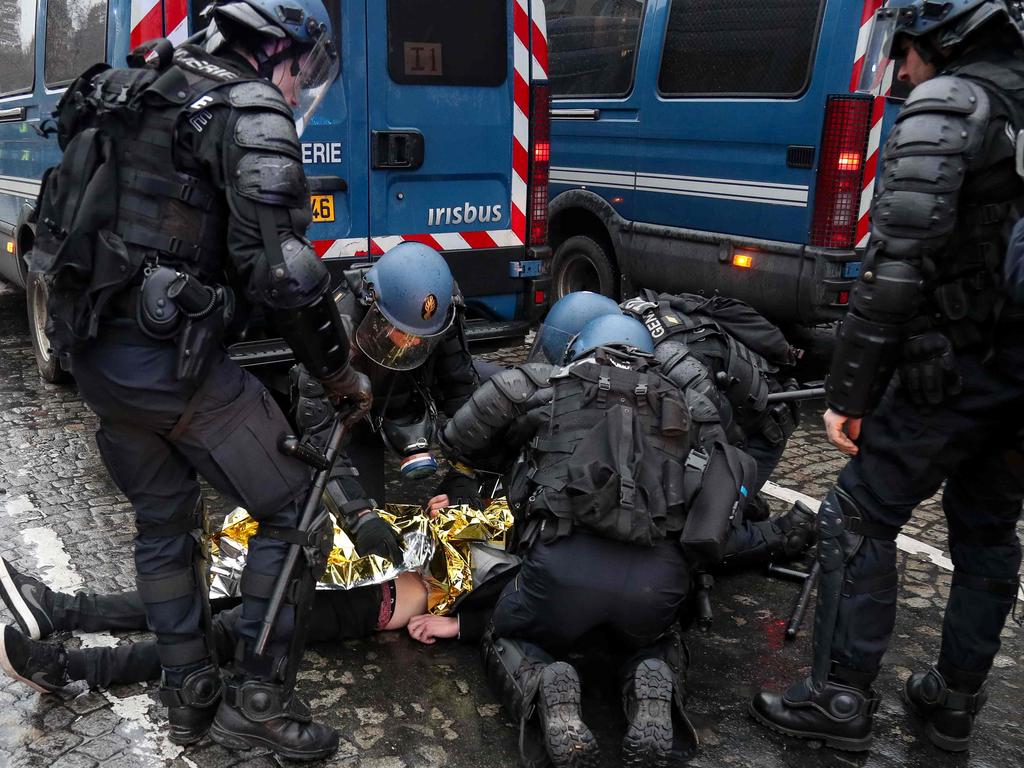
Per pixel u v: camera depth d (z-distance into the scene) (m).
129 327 2.06
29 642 2.43
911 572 3.48
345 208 4.31
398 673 2.78
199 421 2.14
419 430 3.10
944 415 2.23
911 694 2.69
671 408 2.48
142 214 2.01
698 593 2.79
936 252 2.09
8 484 4.00
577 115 6.57
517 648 2.52
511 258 4.83
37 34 5.06
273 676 2.29
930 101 2.08
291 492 2.26
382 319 2.89
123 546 3.47
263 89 2.05
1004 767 2.50
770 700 2.58
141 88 2.02
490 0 4.52
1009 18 2.07
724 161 5.54
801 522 3.45
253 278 2.03
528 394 2.67
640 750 2.18
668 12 5.82
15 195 5.63
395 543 2.74
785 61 5.14
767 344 3.41
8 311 7.09
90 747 2.40
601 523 2.35
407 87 4.36
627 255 6.30
